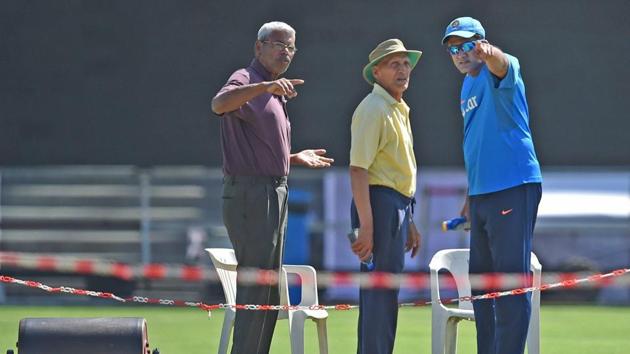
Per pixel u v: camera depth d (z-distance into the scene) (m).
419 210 53.44
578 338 36.28
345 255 52.97
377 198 23.50
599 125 50.09
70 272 50.88
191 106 50.59
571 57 49.91
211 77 50.47
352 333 36.62
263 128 23.20
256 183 23.25
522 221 23.06
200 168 50.94
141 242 53.69
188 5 50.38
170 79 50.56
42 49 50.69
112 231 53.97
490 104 23.27
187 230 53.66
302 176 53.38
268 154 23.31
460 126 49.72
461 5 49.62
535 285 24.66
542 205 56.62
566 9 49.78
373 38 49.81
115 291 50.47
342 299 49.94
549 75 49.97
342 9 49.81
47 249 53.94
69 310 44.38
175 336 36.06
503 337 22.92
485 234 23.91
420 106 49.81
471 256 24.31
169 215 53.94
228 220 23.45
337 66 49.97
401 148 23.56
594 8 49.75
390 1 49.69
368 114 23.25
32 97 50.75
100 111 50.78
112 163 50.88
